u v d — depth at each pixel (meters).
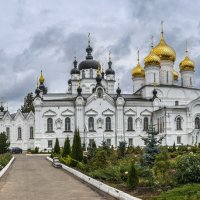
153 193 27.36
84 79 136.38
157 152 43.69
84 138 112.94
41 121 113.62
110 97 116.00
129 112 116.25
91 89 136.00
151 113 117.81
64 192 31.55
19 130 119.94
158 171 32.84
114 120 115.44
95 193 30.94
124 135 115.25
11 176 44.62
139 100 118.00
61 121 113.75
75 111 114.44
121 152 65.94
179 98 123.38
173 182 29.98
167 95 122.44
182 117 112.88
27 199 28.09
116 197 28.08
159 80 124.56
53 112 114.00
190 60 129.12
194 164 30.59
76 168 50.56
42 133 113.00
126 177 34.16
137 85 134.38
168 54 126.69
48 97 126.81
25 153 112.50
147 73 124.06
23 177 43.56
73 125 114.06
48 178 42.53
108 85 141.75
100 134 114.00
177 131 111.75
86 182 38.47
